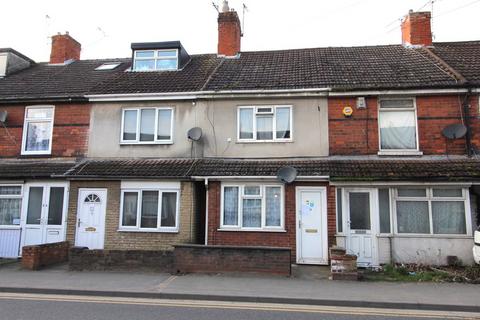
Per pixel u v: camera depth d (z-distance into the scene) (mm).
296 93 13578
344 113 13359
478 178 11320
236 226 12742
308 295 8172
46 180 13867
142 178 13000
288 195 12531
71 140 14695
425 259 11516
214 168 13055
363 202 12156
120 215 13227
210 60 17406
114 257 10734
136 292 8398
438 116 12930
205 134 14016
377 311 7383
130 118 14648
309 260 12164
